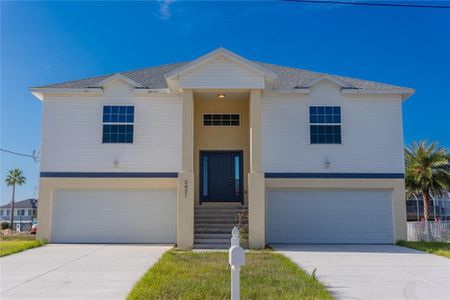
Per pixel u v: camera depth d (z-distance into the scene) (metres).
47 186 17.64
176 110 18.12
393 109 18.38
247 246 15.84
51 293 8.45
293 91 18.14
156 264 11.38
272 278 9.42
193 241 15.86
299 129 18.17
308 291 8.28
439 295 8.39
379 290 8.80
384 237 17.83
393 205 17.97
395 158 18.14
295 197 17.97
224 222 17.48
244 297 7.80
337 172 17.98
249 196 15.83
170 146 17.94
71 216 17.62
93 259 12.87
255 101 16.44
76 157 17.80
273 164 17.95
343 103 18.34
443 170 31.94
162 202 17.73
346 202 17.98
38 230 17.44
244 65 16.53
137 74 20.28
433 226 22.02
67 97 18.06
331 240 17.75
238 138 19.27
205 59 16.44
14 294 8.38
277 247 16.19
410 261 12.68
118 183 17.70
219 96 18.05
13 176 73.62
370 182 17.97
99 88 17.97
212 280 9.19
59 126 17.92
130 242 17.48
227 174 19.19
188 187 15.80
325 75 18.34
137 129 18.00
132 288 8.73
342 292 8.61
